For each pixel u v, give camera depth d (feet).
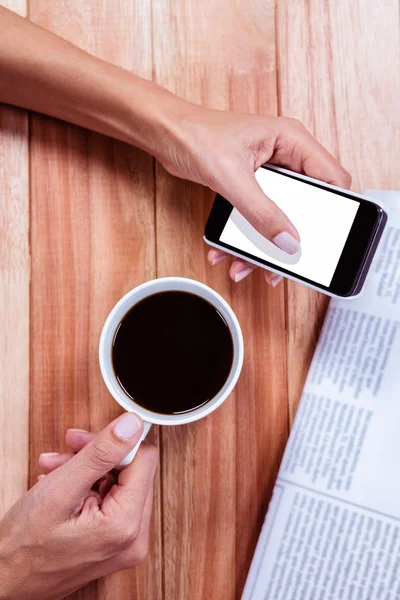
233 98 1.97
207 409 1.70
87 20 1.98
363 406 1.85
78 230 1.95
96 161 1.97
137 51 1.98
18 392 1.93
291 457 1.86
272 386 1.92
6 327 1.94
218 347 1.79
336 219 1.78
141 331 1.81
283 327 1.93
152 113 1.81
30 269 1.95
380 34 1.96
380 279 1.87
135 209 1.96
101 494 1.85
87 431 1.92
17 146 1.97
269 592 1.85
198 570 1.90
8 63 1.82
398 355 1.85
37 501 1.67
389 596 1.81
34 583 1.74
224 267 1.94
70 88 1.84
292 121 1.84
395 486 1.82
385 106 1.95
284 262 1.79
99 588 1.91
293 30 1.97
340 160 1.95
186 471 1.91
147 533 1.82
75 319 1.94
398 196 1.87
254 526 1.90
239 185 1.76
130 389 1.80
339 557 1.83
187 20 1.98
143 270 1.95
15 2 1.97
